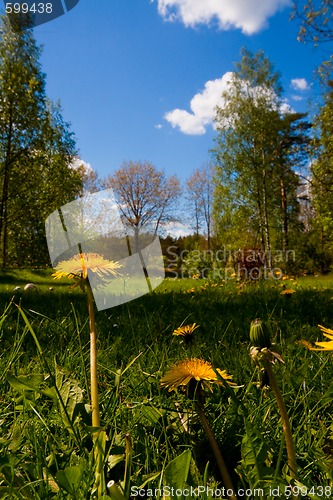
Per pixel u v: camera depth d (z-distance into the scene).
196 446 0.88
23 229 18.03
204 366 0.81
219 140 25.11
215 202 25.66
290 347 1.73
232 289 6.06
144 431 0.95
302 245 21.45
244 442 0.71
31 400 0.94
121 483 0.73
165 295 4.36
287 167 26.39
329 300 3.92
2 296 4.40
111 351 1.69
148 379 1.23
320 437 0.93
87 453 0.83
